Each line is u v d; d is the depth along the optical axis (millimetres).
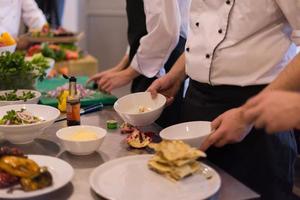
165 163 1012
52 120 1270
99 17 4492
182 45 1858
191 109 1396
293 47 1286
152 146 1094
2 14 3047
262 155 1250
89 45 4559
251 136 1237
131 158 1094
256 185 1267
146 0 1772
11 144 1251
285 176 1295
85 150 1154
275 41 1244
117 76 1797
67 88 1700
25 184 920
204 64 1308
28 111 1349
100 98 1650
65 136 1208
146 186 963
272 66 1245
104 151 1202
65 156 1171
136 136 1243
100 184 967
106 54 4602
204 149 1120
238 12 1236
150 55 1795
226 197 953
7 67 1668
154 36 1754
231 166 1252
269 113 905
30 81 1727
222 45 1266
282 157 1282
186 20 1824
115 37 4551
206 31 1308
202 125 1227
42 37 3025
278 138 1266
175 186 963
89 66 2902
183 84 1670
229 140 1087
